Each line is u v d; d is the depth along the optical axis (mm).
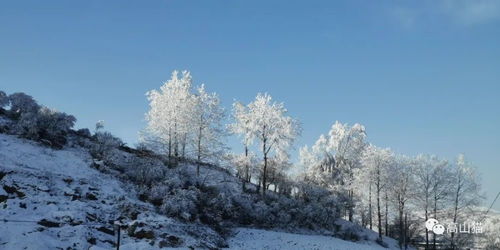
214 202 38406
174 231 28453
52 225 23625
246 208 42469
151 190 35312
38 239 20281
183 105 46656
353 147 66875
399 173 54781
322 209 51219
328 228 51219
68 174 34000
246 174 55875
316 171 64125
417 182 53812
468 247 50312
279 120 54094
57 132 40938
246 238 35281
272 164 56562
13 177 29406
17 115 43156
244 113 56312
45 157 35906
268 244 33812
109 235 24922
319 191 55844
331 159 65812
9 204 25141
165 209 32781
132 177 38562
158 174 38250
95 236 23719
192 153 47250
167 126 46594
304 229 47469
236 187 50406
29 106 43156
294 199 53406
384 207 58156
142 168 38594
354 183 59000
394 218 59906
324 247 36188
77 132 47781
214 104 48562
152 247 23719
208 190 41219
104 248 21969
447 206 52875
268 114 53938
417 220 55125
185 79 48438
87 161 38562
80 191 31375
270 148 53719
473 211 52250
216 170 48750
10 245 19188
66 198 29422
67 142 42312
